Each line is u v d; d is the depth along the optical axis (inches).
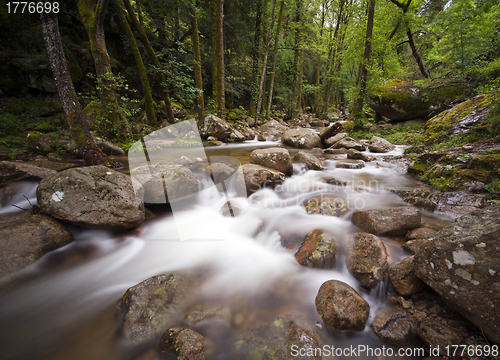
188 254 109.0
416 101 414.3
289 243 120.1
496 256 62.6
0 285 87.0
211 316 77.2
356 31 538.0
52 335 71.0
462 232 71.9
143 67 353.4
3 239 95.9
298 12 743.1
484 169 154.8
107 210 115.0
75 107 180.9
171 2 360.8
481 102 265.9
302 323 76.8
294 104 819.4
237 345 69.0
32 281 92.1
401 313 79.0
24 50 345.7
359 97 476.7
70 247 109.8
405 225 113.4
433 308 78.0
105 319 77.0
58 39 168.6
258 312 81.4
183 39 547.2
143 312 74.9
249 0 587.2
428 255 76.6
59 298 85.7
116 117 277.4
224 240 109.8
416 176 211.9
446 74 411.8
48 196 114.0
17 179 146.7
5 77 327.3
